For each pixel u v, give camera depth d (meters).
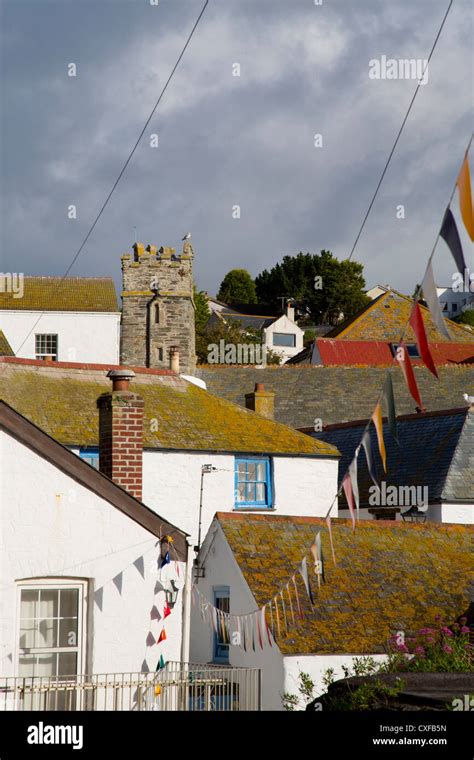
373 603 55.31
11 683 38.06
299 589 54.59
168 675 41.41
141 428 50.47
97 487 40.72
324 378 111.62
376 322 177.25
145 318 132.88
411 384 24.45
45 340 129.50
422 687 34.47
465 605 56.59
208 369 116.75
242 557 55.47
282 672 50.75
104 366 76.75
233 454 73.25
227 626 52.25
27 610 39.62
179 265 134.00
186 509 70.88
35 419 69.00
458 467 76.31
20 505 39.56
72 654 40.03
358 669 49.00
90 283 136.12
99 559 40.56
